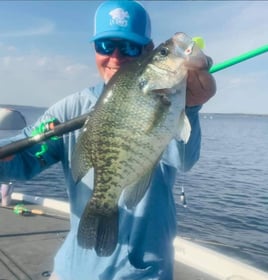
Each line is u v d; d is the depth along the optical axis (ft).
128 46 2.51
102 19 2.52
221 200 13.14
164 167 2.43
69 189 2.62
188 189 14.87
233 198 13.52
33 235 5.57
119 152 2.03
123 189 2.05
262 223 10.64
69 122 2.43
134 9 2.51
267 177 18.02
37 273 4.36
